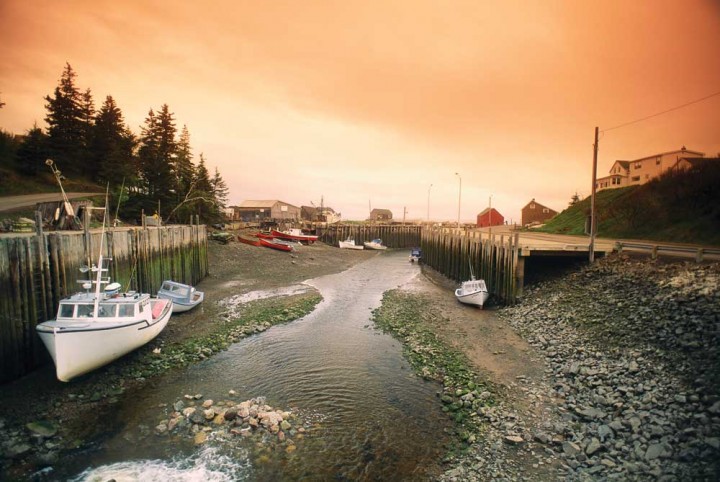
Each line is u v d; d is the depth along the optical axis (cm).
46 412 1078
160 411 1133
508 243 2456
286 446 988
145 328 1413
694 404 956
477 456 930
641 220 3806
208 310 2311
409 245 8575
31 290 1270
